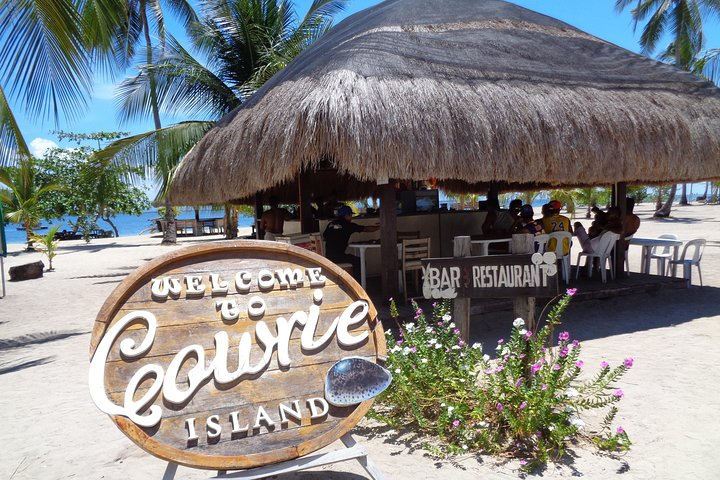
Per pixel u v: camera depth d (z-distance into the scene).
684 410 4.09
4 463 3.79
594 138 6.79
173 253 2.86
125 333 2.61
